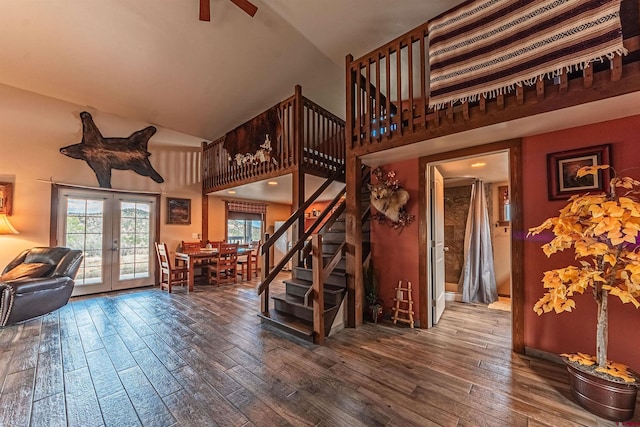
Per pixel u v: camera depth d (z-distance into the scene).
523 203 2.53
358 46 4.12
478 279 4.40
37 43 3.39
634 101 1.81
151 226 5.61
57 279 3.62
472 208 4.48
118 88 4.36
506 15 2.07
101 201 4.98
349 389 1.96
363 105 3.37
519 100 2.05
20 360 2.38
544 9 1.91
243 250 6.52
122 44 3.59
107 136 5.02
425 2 3.08
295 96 4.22
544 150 2.44
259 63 4.39
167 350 2.58
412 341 2.80
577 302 2.26
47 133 4.39
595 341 2.17
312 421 1.64
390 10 3.29
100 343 2.74
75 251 4.05
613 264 1.64
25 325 3.23
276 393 1.92
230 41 3.88
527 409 1.74
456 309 3.96
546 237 2.42
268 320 3.18
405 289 3.29
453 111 2.39
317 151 4.60
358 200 3.28
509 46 2.05
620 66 1.70
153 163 5.62
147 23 3.38
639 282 1.59
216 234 6.72
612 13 1.65
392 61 4.17
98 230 4.93
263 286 3.24
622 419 1.61
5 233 3.81
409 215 3.30
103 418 1.66
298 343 2.75
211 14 3.45
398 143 2.79
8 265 3.86
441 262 3.66
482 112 2.25
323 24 3.70
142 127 5.46
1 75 3.84
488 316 3.63
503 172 4.02
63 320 3.43
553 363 2.33
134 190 5.34
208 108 5.20
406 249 3.33
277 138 4.55
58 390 1.95
